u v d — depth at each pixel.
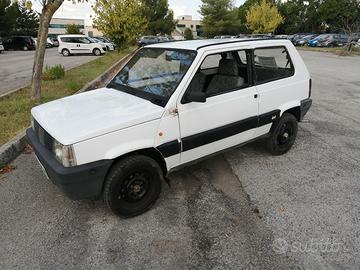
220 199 3.54
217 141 3.68
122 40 22.61
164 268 2.55
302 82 4.65
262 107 4.10
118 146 2.89
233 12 59.28
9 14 40.81
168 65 3.59
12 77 12.05
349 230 2.99
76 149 2.69
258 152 4.79
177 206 3.41
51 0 6.66
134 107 3.18
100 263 2.61
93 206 3.41
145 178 3.18
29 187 3.78
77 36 24.47
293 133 4.70
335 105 7.66
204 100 3.13
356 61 18.45
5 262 2.62
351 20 48.22
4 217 3.21
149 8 54.06
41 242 2.85
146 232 2.99
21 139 4.85
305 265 2.58
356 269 2.54
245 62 3.92
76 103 3.49
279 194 3.63
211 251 2.74
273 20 46.22
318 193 3.66
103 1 10.41
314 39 35.97
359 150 4.90
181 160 3.45
